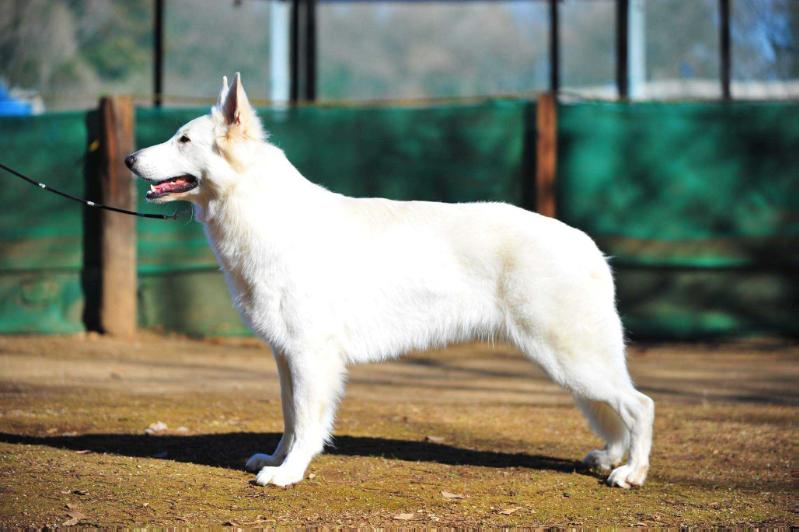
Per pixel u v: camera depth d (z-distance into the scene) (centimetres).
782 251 1229
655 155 1241
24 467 580
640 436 568
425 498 543
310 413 565
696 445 698
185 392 902
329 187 1272
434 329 577
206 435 706
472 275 568
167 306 1266
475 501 539
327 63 6838
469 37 6869
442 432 741
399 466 623
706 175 1238
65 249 1246
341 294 567
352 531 480
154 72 1497
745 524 500
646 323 1250
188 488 550
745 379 1005
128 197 1230
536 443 705
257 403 854
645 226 1245
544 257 558
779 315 1236
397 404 866
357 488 562
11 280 1252
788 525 498
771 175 1230
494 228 570
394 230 577
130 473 577
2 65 3253
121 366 1049
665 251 1243
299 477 563
